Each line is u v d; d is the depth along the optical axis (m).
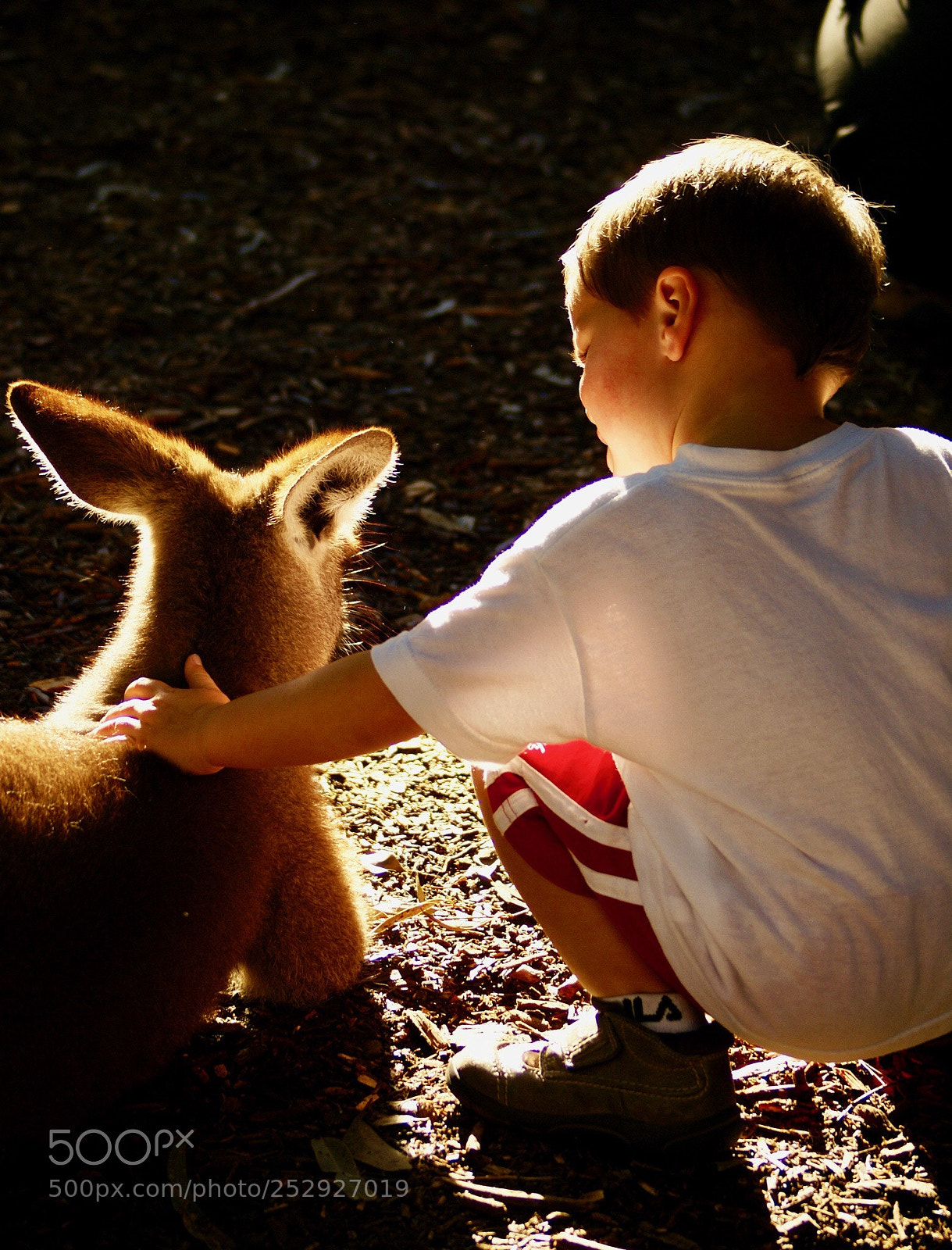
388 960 3.25
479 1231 2.49
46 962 2.38
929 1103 2.87
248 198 8.17
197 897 2.66
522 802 2.64
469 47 10.42
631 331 2.40
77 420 3.04
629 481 2.24
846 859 2.19
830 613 2.17
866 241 2.35
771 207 2.24
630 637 2.18
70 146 8.62
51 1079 2.42
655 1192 2.59
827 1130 2.78
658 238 2.29
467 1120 2.77
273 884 3.03
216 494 3.06
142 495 3.04
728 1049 2.60
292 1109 2.78
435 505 5.49
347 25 10.58
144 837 2.60
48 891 2.42
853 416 6.26
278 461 3.23
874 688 2.18
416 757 4.08
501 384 6.48
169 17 10.49
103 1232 2.47
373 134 9.06
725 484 2.18
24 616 4.56
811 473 2.21
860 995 2.26
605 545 2.17
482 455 5.88
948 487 2.29
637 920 2.47
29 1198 2.54
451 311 7.11
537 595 2.20
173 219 7.86
